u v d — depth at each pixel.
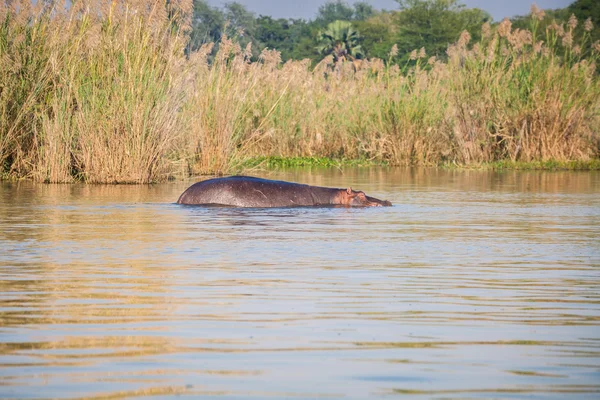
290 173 81.62
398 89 101.31
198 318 21.16
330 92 105.69
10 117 67.12
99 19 67.06
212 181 50.72
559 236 37.69
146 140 65.62
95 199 52.69
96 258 30.41
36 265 28.86
